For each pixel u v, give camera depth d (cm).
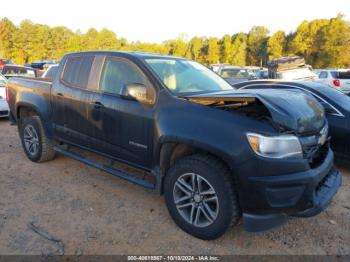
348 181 505
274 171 289
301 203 300
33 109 534
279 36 7062
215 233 319
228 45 8275
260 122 300
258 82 662
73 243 321
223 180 306
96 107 421
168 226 357
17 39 7256
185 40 10000
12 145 666
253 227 300
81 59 464
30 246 314
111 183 471
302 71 1570
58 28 7969
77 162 556
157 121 352
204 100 329
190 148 348
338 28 5497
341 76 1800
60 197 422
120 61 412
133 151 386
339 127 530
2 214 373
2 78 946
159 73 382
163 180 365
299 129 310
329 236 347
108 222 362
